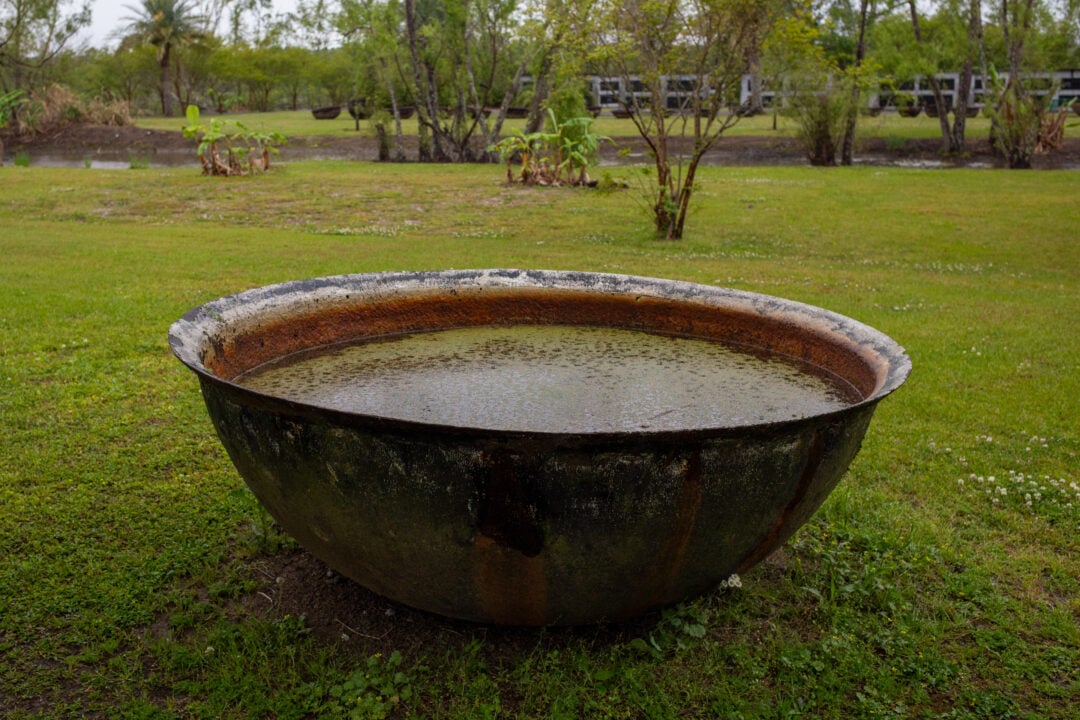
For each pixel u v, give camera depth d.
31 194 16.17
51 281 8.25
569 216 14.44
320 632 2.88
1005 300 8.59
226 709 2.52
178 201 15.76
